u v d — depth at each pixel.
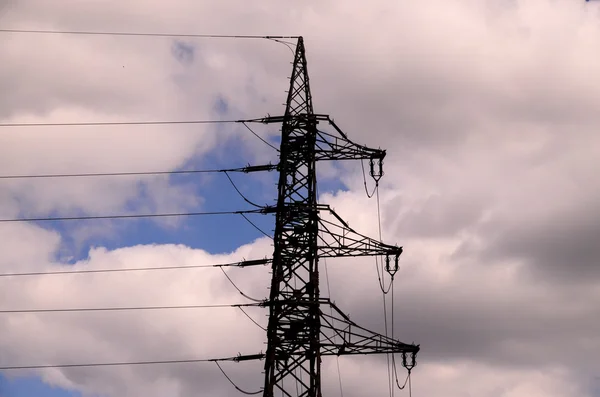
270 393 64.38
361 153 71.62
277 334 65.88
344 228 68.88
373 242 68.75
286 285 67.19
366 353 66.12
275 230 68.44
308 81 74.44
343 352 66.00
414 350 66.19
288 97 73.81
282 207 68.94
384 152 71.69
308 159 70.69
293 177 70.50
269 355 65.31
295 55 75.69
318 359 65.06
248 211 70.00
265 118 73.06
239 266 70.06
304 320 66.06
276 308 66.38
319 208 68.69
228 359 67.69
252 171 72.75
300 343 65.62
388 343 66.38
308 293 66.81
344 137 71.69
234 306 67.00
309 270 67.31
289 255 68.00
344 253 68.44
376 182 71.62
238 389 65.75
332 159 71.75
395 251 68.81
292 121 71.94
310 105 73.69
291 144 71.31
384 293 68.69
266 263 69.62
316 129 71.38
